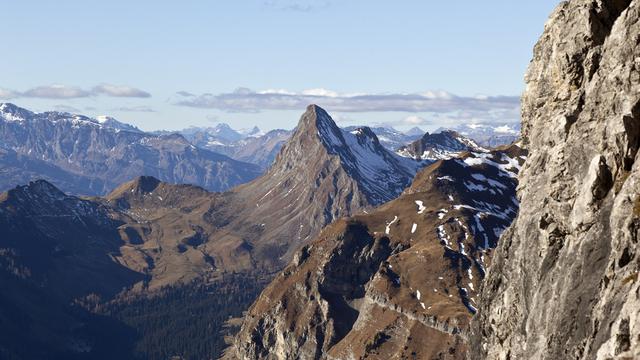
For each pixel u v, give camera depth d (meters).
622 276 53.22
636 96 59.62
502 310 75.12
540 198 72.56
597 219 59.81
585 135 65.62
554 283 64.38
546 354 61.12
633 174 55.41
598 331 53.66
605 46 66.00
